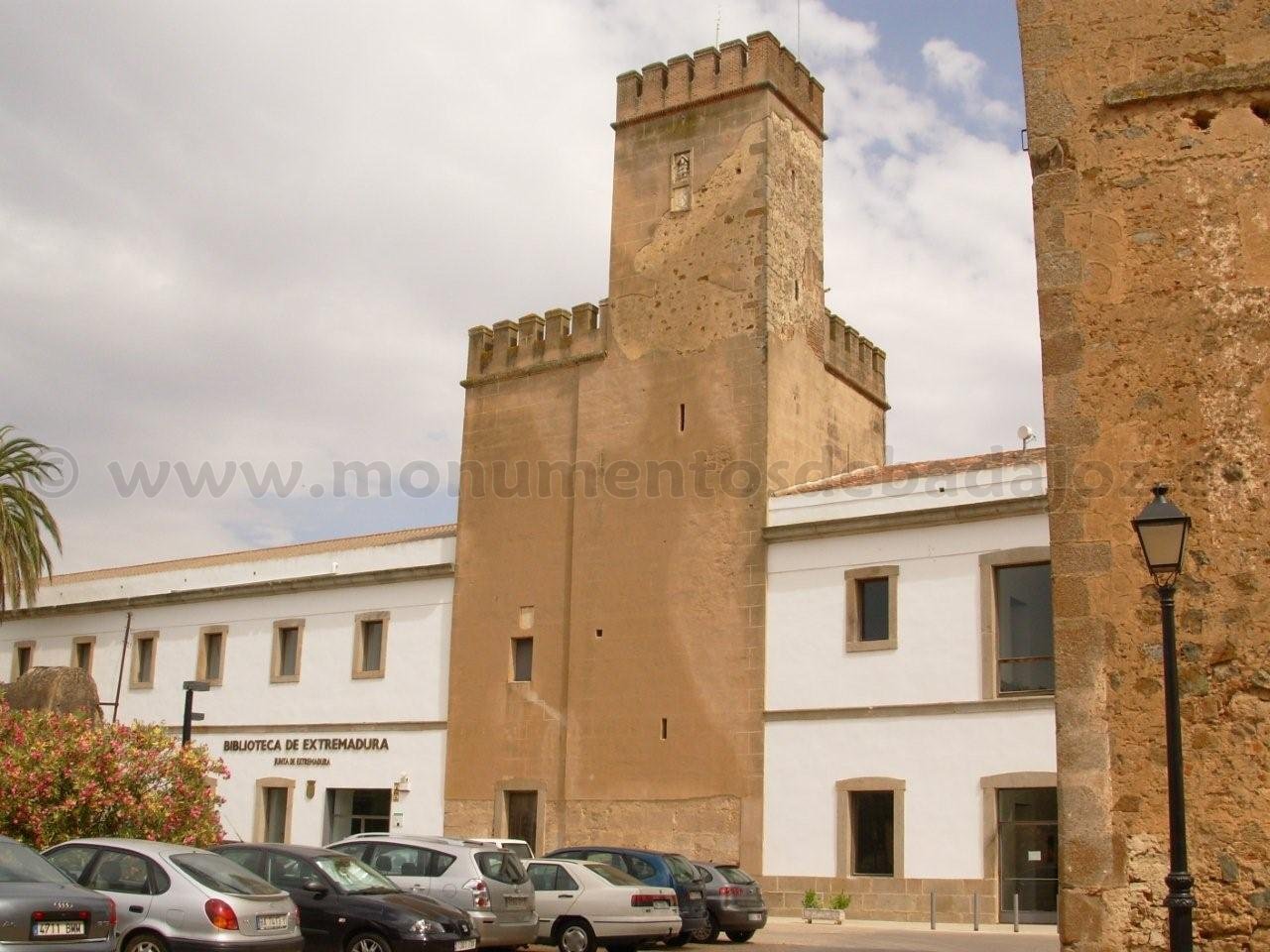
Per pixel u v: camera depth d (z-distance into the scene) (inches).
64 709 1413.6
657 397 1475.1
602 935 885.2
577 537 1496.1
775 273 1453.0
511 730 1494.8
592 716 1432.1
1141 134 508.7
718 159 1501.0
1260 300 480.7
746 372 1418.6
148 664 1867.6
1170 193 500.4
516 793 1483.8
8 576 1539.1
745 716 1331.2
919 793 1214.3
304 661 1702.8
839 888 1238.3
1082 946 451.2
